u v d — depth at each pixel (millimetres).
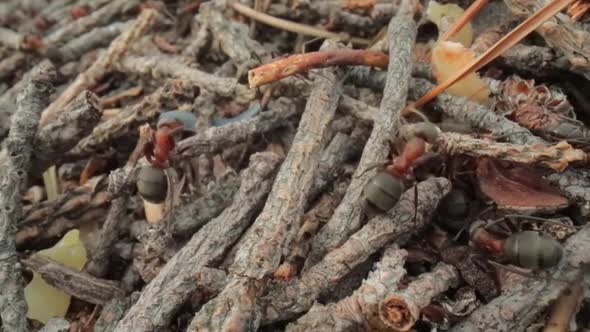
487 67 86
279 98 88
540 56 84
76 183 92
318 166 79
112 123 90
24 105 80
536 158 73
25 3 118
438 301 72
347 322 68
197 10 107
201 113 89
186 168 87
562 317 71
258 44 95
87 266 81
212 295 73
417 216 74
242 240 76
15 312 76
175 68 94
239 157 87
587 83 84
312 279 71
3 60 106
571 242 72
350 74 86
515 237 72
